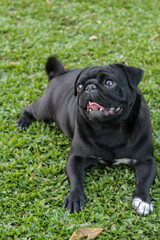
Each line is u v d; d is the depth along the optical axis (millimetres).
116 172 1600
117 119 1476
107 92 1436
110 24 2340
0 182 1563
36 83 1933
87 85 1462
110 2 2582
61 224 1455
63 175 1584
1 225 1452
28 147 1685
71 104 1654
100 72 1452
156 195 1522
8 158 1646
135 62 2041
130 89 1476
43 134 1732
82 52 2107
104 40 2195
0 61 2082
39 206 1500
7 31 2309
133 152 1536
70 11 2498
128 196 1530
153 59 2045
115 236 1432
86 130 1531
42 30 2311
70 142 1696
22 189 1547
